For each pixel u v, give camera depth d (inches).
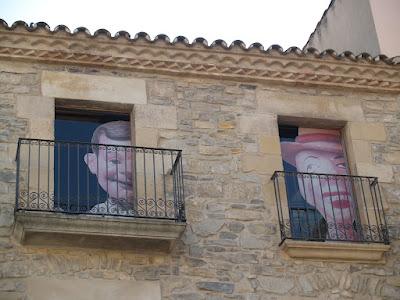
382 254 546.6
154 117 561.6
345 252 539.2
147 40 570.9
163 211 530.9
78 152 542.0
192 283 513.7
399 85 610.2
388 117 603.8
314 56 594.2
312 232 558.3
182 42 575.5
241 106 579.5
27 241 498.3
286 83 593.9
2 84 547.8
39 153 526.9
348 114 596.7
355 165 581.6
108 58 566.3
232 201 545.3
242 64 585.9
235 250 529.3
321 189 572.7
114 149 555.2
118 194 541.6
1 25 552.4
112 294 500.4
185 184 543.5
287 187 570.6
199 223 533.3
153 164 541.6
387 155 589.3
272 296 520.4
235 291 516.7
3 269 493.0
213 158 557.3
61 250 506.0
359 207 568.4
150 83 572.7
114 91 563.2
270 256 531.8
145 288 505.7
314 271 533.3
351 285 534.3
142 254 515.5
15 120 538.3
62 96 552.7
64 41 559.2
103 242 506.3
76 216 498.9
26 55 556.4
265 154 566.6
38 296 489.7
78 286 498.0
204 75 581.9
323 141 595.2
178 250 521.3
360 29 724.0
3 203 511.5
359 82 604.7
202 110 571.8
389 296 536.7
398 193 576.4
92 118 564.4
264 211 546.3
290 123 591.2
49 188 522.0
